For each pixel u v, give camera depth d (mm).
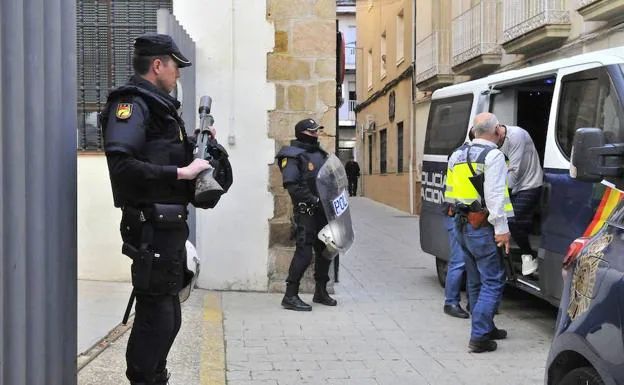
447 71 16531
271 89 7188
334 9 7211
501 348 5480
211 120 3494
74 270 3363
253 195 7250
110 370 4301
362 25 29391
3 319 2615
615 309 2594
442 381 4664
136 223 3078
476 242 5223
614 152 3393
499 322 6383
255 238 7277
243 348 5363
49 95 3037
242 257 7285
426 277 8664
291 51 7199
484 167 5168
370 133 26375
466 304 7113
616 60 5152
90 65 6980
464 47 15062
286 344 5496
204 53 7141
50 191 3047
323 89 7246
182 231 3174
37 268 2887
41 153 2898
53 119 3055
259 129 7211
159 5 7070
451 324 6227
